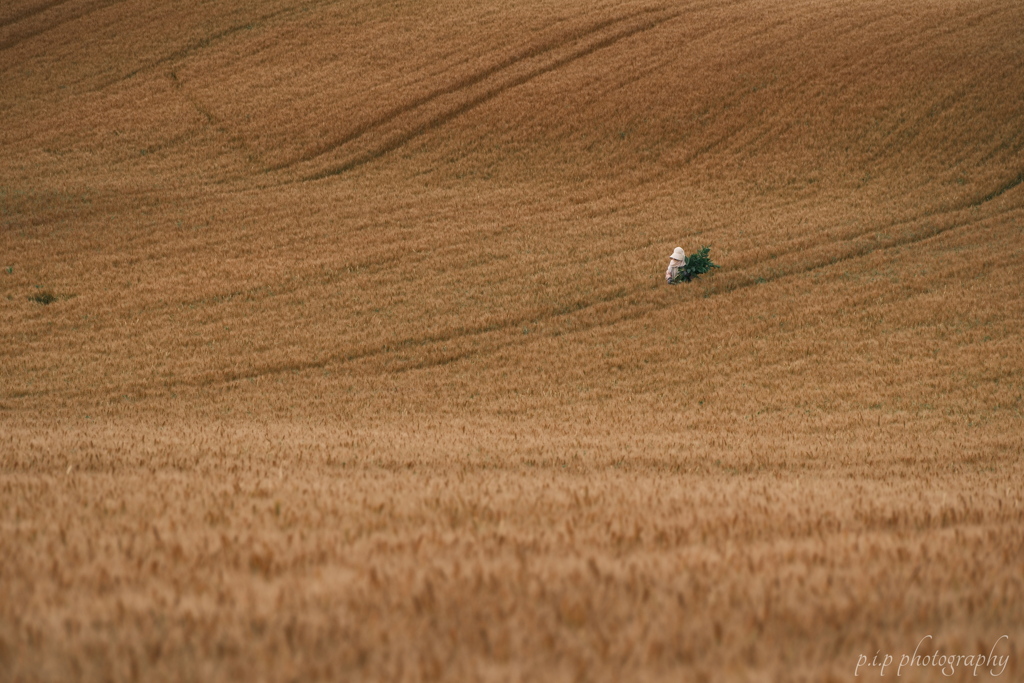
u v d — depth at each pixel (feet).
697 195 240.12
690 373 143.64
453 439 97.14
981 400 123.13
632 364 148.87
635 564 26.32
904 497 51.60
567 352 155.94
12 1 400.67
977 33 303.27
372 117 293.84
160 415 128.06
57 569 24.35
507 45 334.24
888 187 231.50
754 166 252.62
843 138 258.37
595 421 119.85
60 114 306.96
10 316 174.40
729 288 181.47
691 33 331.57
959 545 30.99
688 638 19.36
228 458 70.18
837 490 56.49
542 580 23.94
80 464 61.05
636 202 238.27
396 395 138.10
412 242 214.90
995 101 260.01
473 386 141.79
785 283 181.57
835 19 331.98
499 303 178.50
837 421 116.57
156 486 46.65
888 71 285.84
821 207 224.12
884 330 156.35
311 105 305.73
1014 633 20.62
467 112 295.28
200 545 28.27
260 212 236.43
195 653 18.01
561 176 258.16
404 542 29.32
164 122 299.58
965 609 22.18
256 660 17.61
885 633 20.17
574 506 41.65
